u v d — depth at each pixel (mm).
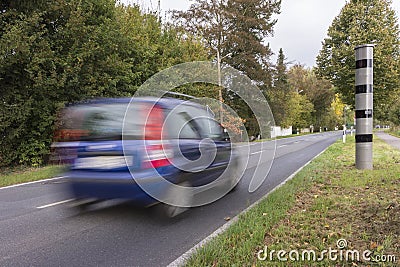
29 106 11570
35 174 9969
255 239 3990
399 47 22812
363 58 9719
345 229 4281
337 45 23781
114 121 5184
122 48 15320
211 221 5156
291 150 18469
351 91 23344
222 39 28703
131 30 16875
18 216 5406
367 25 22297
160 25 20500
